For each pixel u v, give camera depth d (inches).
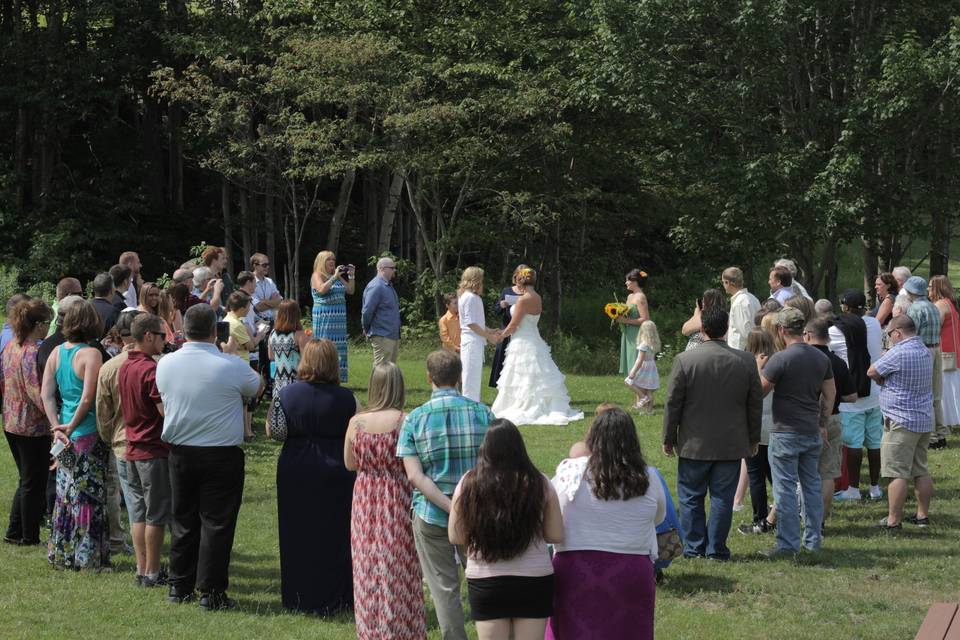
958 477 410.9
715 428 299.3
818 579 287.4
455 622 224.2
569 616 190.9
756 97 833.5
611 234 1226.0
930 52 756.0
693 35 810.8
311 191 1334.9
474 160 914.1
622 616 189.8
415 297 989.8
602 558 190.2
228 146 964.0
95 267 1091.3
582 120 971.3
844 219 756.6
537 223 987.9
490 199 988.6
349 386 617.3
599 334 1141.1
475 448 220.5
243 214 1114.7
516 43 916.6
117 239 1110.4
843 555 309.9
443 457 219.9
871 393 381.4
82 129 1213.7
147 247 1142.3
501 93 882.8
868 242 885.2
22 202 1159.0
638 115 915.4
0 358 310.7
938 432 465.1
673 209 1093.8
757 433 301.4
